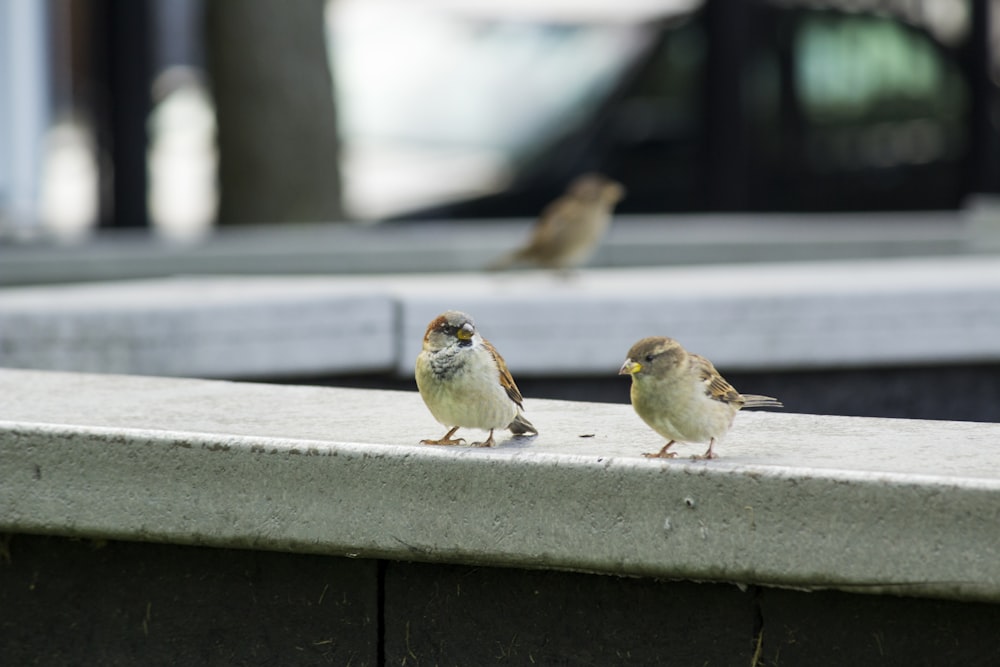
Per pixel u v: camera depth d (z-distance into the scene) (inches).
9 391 261.7
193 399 253.1
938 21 1230.3
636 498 188.9
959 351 421.4
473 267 716.0
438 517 197.6
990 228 743.7
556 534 192.5
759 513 182.9
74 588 224.1
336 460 201.2
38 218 968.3
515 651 204.2
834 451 200.1
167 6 1544.0
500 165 1465.3
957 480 174.1
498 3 1488.7
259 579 215.3
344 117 1504.7
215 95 960.3
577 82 1449.3
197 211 1504.7
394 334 412.2
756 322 412.2
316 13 963.3
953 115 1219.9
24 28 932.6
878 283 435.2
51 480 212.8
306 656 214.2
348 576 211.2
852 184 1240.2
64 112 1381.6
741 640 193.0
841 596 187.9
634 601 198.1
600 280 488.4
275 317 398.3
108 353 382.9
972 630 182.4
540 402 262.1
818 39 1243.8
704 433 206.2
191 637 219.1
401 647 209.9
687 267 741.9
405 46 1513.3
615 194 580.1
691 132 1374.3
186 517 208.1
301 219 959.6
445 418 215.9
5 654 227.9
